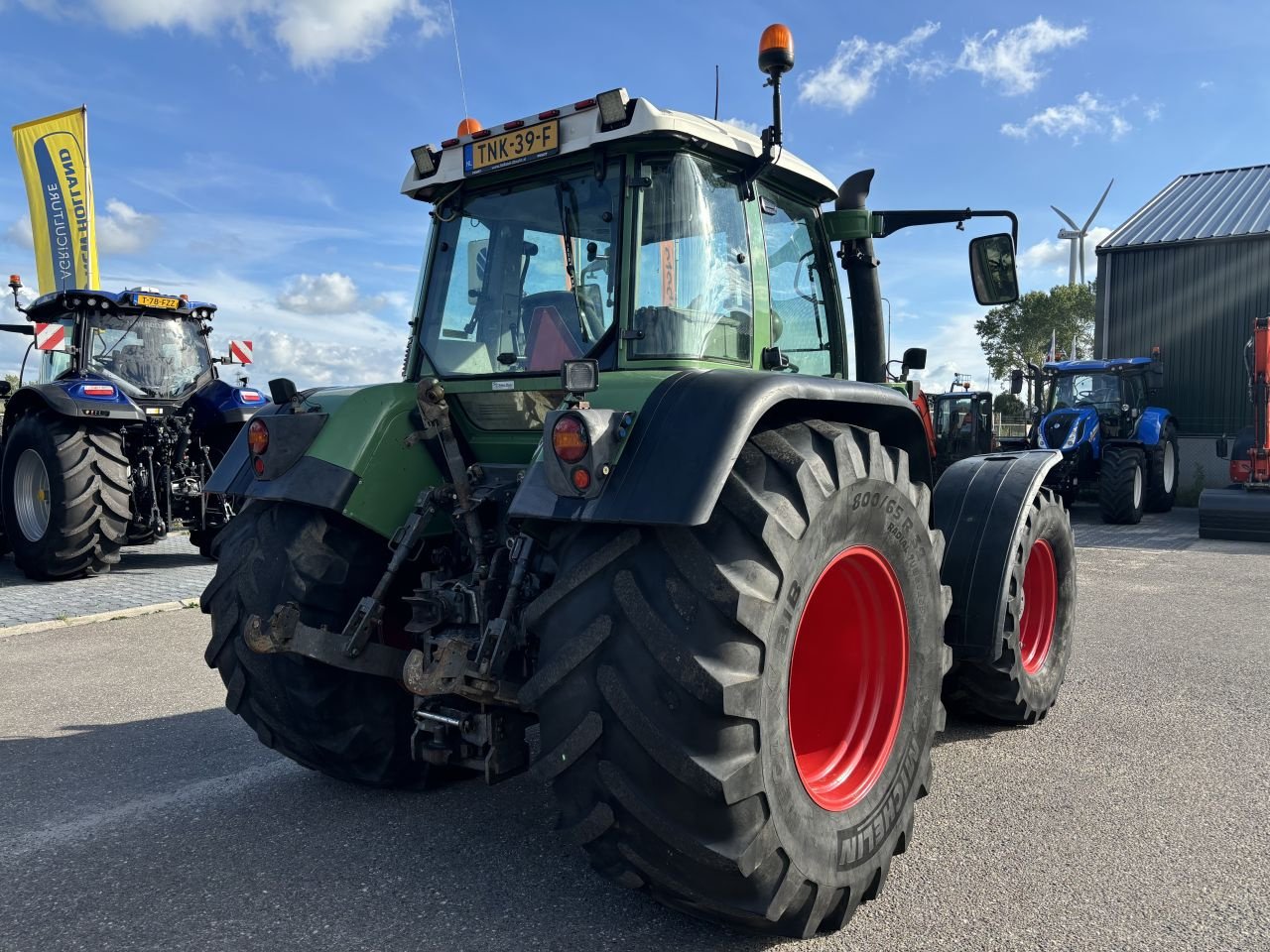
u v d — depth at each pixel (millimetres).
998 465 3867
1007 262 3514
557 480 2047
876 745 2504
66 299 8273
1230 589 7289
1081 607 6523
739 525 2057
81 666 4973
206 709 4211
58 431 7309
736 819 1950
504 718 2439
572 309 2770
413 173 3137
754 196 2930
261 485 2877
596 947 2195
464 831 2861
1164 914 2357
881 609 2547
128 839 2812
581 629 2025
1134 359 15039
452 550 2885
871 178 3631
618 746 1975
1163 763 3473
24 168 13680
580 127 2672
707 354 2727
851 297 3799
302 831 2865
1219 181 21375
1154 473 13977
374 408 2844
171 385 8789
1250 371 11562
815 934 2279
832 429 2330
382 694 2953
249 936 2248
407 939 2230
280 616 2670
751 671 1965
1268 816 2975
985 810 3035
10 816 2996
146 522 8188
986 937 2256
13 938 2244
